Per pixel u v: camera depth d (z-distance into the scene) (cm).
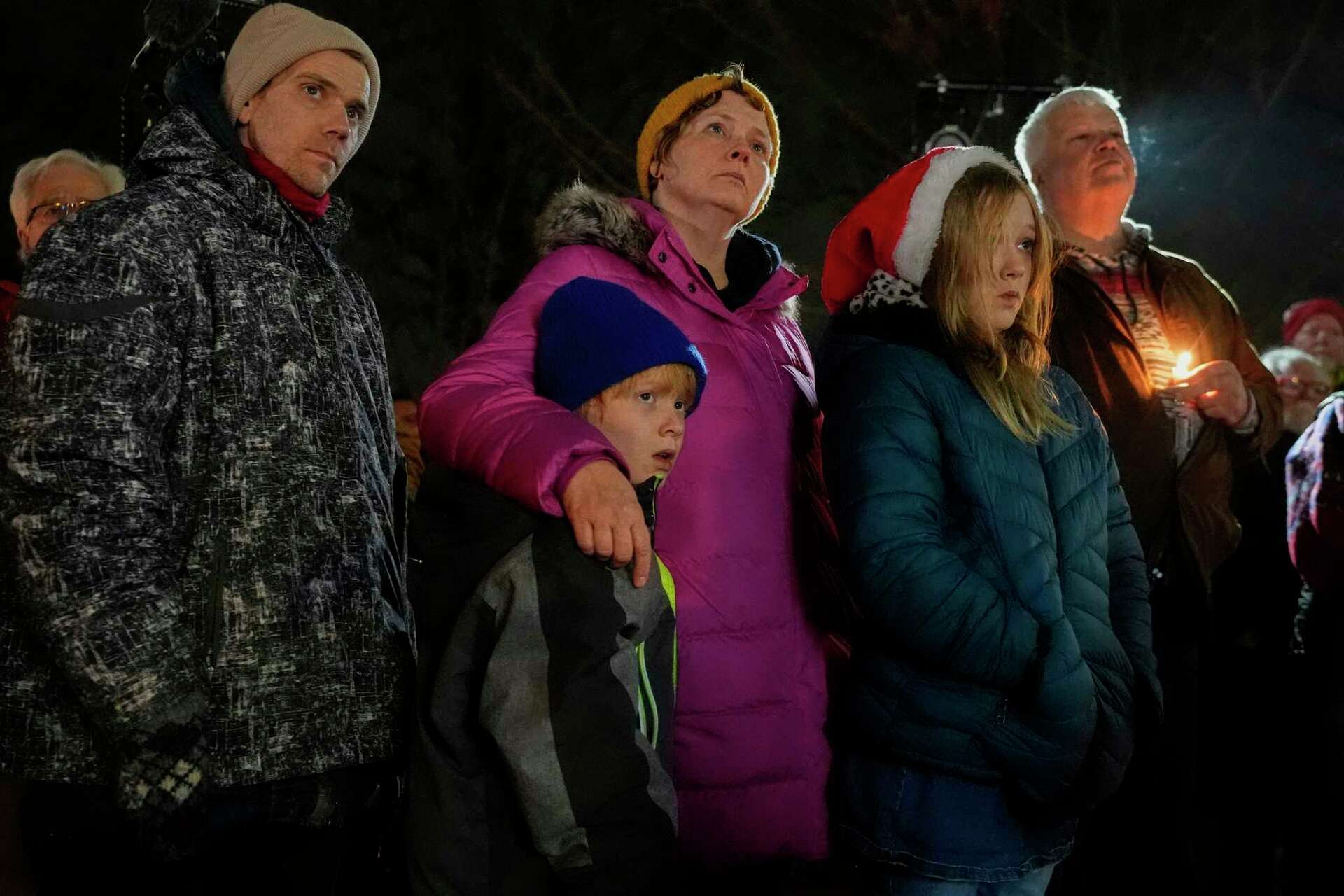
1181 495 321
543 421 191
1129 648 241
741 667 220
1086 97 348
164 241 188
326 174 215
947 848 220
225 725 179
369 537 197
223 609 181
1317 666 329
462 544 190
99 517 172
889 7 1078
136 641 169
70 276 179
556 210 238
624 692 175
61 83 938
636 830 172
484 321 1066
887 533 219
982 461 226
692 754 218
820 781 230
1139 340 336
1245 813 396
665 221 238
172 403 184
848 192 1096
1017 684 216
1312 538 327
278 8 216
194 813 172
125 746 168
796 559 233
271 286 197
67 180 343
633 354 196
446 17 1048
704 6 1079
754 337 242
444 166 1059
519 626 175
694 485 223
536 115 1068
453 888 176
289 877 189
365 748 189
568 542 180
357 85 218
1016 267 236
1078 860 316
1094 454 242
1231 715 404
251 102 213
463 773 180
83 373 175
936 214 237
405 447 417
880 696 226
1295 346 569
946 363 232
